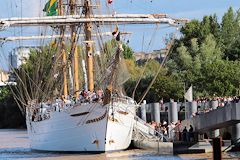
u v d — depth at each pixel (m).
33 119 104.75
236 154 78.00
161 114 128.62
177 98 148.38
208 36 167.50
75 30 105.69
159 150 87.50
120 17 99.69
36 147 102.12
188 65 160.88
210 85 146.25
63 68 111.56
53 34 121.50
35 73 126.12
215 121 79.56
